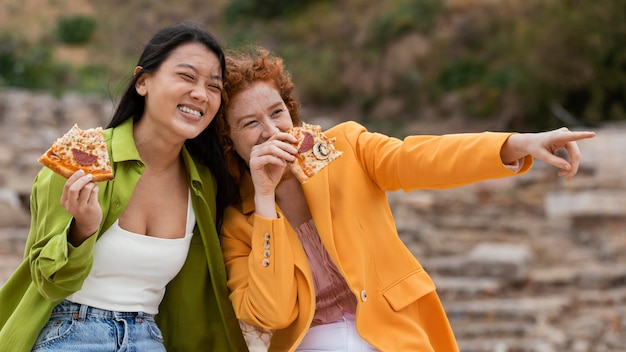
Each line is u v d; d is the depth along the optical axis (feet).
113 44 102.63
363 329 10.97
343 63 94.68
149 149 11.28
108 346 10.77
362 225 11.40
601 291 33.45
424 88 88.07
